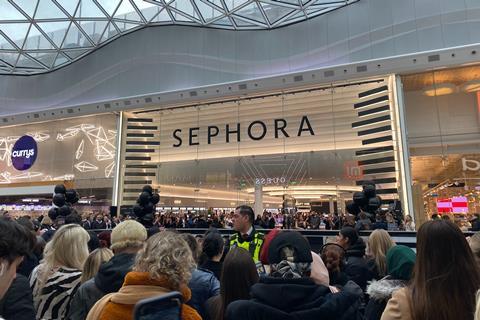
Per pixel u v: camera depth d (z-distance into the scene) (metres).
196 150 22.67
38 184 26.58
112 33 25.50
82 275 3.06
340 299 1.95
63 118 25.72
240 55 21.48
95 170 24.77
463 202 16.30
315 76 18.62
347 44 18.86
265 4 20.94
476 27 16.16
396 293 1.83
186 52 22.97
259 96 21.38
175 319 1.48
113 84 24.62
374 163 18.16
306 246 2.11
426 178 17.09
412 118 17.92
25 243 1.76
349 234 4.65
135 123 24.44
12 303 2.07
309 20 20.27
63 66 26.91
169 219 19.12
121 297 1.83
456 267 1.67
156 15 23.83
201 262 3.90
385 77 18.11
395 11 17.91
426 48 16.86
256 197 20.59
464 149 16.73
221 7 20.98
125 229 2.90
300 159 20.11
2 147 29.03
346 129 19.41
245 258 2.59
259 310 1.87
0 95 28.17
